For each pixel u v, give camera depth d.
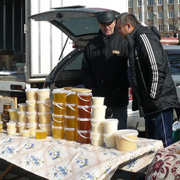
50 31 5.44
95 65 3.71
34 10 5.17
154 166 2.21
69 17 4.26
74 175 2.37
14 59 6.57
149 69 3.11
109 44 3.62
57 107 2.87
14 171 4.25
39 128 3.05
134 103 3.58
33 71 5.20
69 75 5.29
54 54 5.53
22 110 3.09
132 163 2.61
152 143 2.69
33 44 5.20
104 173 2.30
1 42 7.14
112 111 3.79
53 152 2.62
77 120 2.78
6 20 7.07
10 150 2.80
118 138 2.50
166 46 5.92
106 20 3.51
